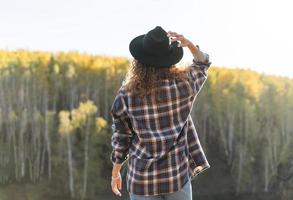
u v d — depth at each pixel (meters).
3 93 88.19
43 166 82.81
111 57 109.38
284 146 91.69
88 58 107.81
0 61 93.06
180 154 4.26
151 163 4.21
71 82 101.75
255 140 92.88
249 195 89.31
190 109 4.33
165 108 4.23
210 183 92.50
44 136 87.31
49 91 100.38
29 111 89.19
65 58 106.25
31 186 80.31
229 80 100.31
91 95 103.31
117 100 4.32
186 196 4.29
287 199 86.88
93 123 84.81
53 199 77.69
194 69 4.41
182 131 4.31
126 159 4.49
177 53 4.25
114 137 4.43
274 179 91.62
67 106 102.56
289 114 95.06
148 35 4.18
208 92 98.50
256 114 95.75
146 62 4.20
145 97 4.22
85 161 80.75
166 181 4.20
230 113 94.56
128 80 4.30
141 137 4.26
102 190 82.94
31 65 97.31
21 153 82.94
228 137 96.69
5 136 88.00
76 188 80.25
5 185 79.69
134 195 4.30
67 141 82.62
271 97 96.81
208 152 97.75
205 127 99.19
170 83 4.25
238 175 90.88
